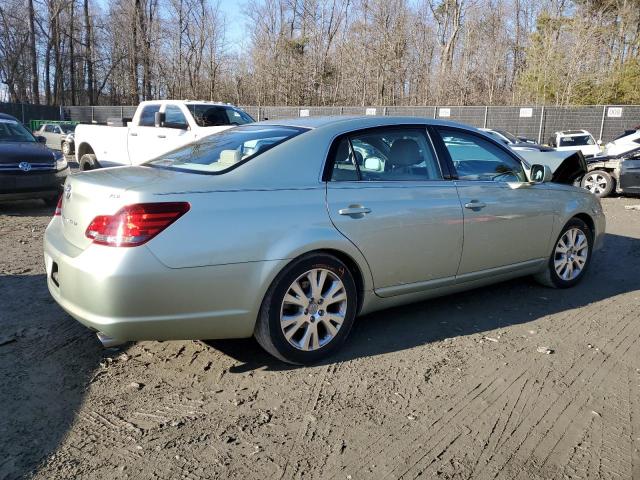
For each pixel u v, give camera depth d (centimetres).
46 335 406
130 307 305
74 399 322
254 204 337
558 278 536
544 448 286
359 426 301
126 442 283
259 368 365
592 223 557
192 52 4253
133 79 4519
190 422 302
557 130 2600
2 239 703
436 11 4147
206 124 1072
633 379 361
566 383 354
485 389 344
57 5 5038
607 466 272
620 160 1201
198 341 405
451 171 439
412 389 342
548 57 3381
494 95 3806
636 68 3189
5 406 312
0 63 5075
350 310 380
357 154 393
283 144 370
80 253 320
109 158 1201
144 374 354
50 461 266
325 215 359
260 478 258
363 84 4025
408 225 397
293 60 4088
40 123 3897
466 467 269
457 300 508
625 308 496
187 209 316
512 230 472
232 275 326
